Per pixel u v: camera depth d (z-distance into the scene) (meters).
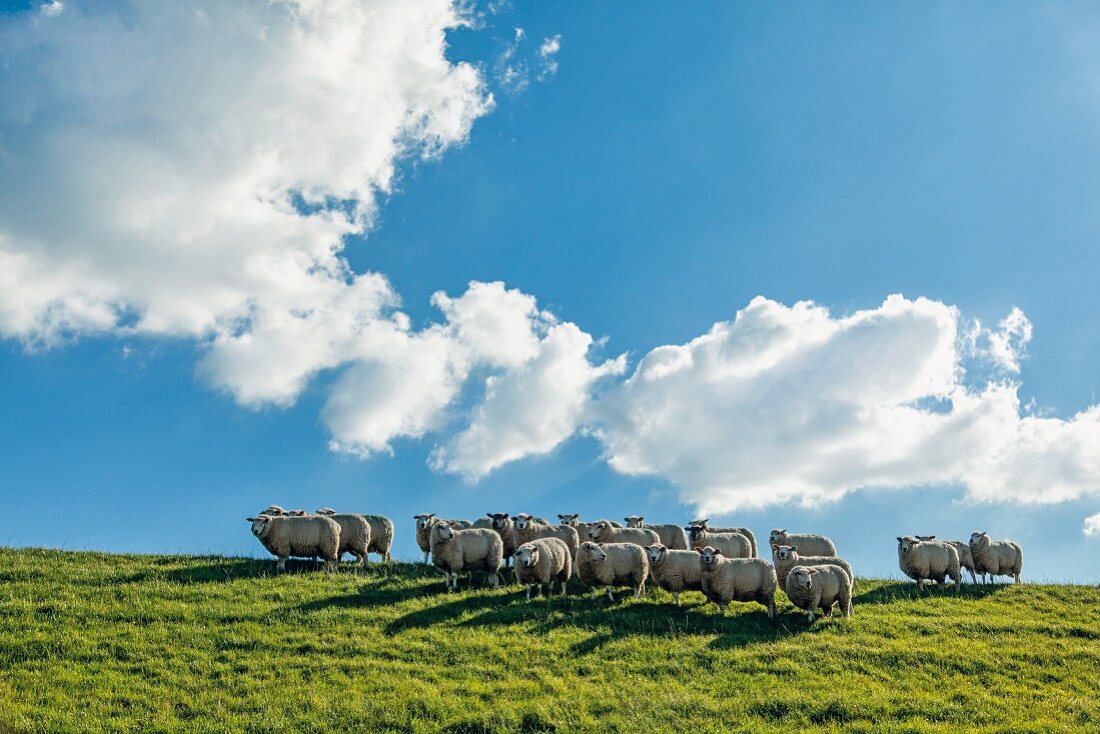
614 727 18.81
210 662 21.11
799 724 19.14
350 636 22.97
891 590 30.92
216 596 25.55
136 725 18.03
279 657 21.55
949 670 22.19
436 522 27.66
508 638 23.17
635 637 23.56
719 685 20.91
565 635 23.55
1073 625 26.25
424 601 25.97
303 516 30.00
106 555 30.34
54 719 17.89
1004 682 21.56
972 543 34.47
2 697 18.62
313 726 18.44
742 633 24.45
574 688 20.48
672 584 26.67
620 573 26.84
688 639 23.59
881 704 19.95
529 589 26.80
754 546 34.25
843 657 22.77
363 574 29.09
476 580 29.00
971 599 29.84
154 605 24.44
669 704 19.80
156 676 20.30
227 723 18.39
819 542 33.00
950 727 18.89
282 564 29.25
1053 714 19.70
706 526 34.38
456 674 21.05
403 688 20.12
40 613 23.36
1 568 27.33
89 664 20.58
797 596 25.70
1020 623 26.17
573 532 31.50
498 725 18.72
